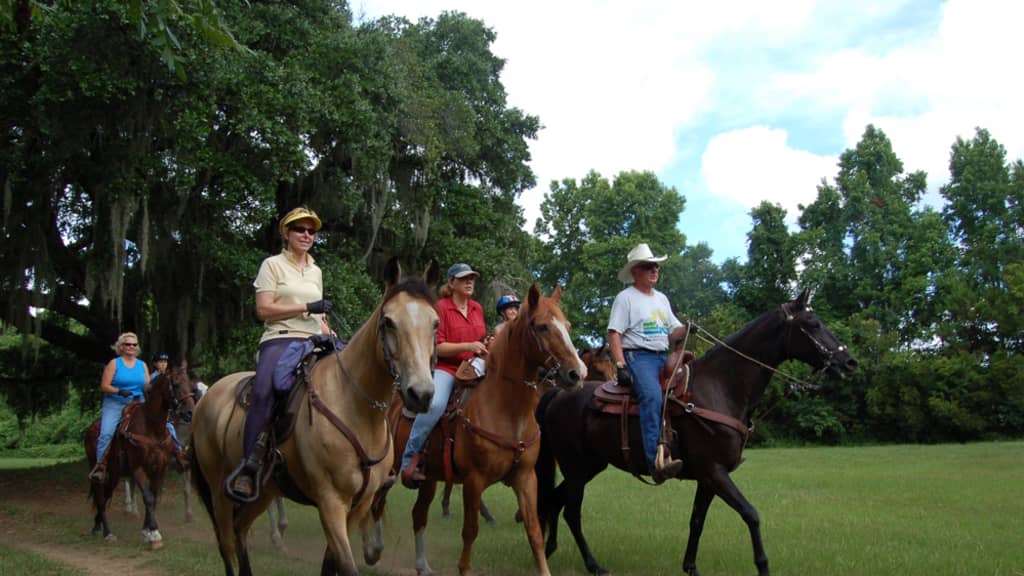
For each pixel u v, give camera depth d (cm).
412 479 639
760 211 4378
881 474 1677
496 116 2494
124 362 1000
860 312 4269
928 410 3578
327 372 489
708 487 652
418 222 2002
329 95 1588
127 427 939
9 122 1312
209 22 656
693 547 659
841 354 621
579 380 584
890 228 4250
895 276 4278
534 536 603
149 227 1501
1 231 1402
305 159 1484
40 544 939
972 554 739
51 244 1568
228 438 529
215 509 560
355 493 476
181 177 1359
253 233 1700
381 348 457
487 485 626
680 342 675
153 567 773
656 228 4375
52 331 1838
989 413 3547
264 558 766
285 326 526
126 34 1199
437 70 2425
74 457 4034
